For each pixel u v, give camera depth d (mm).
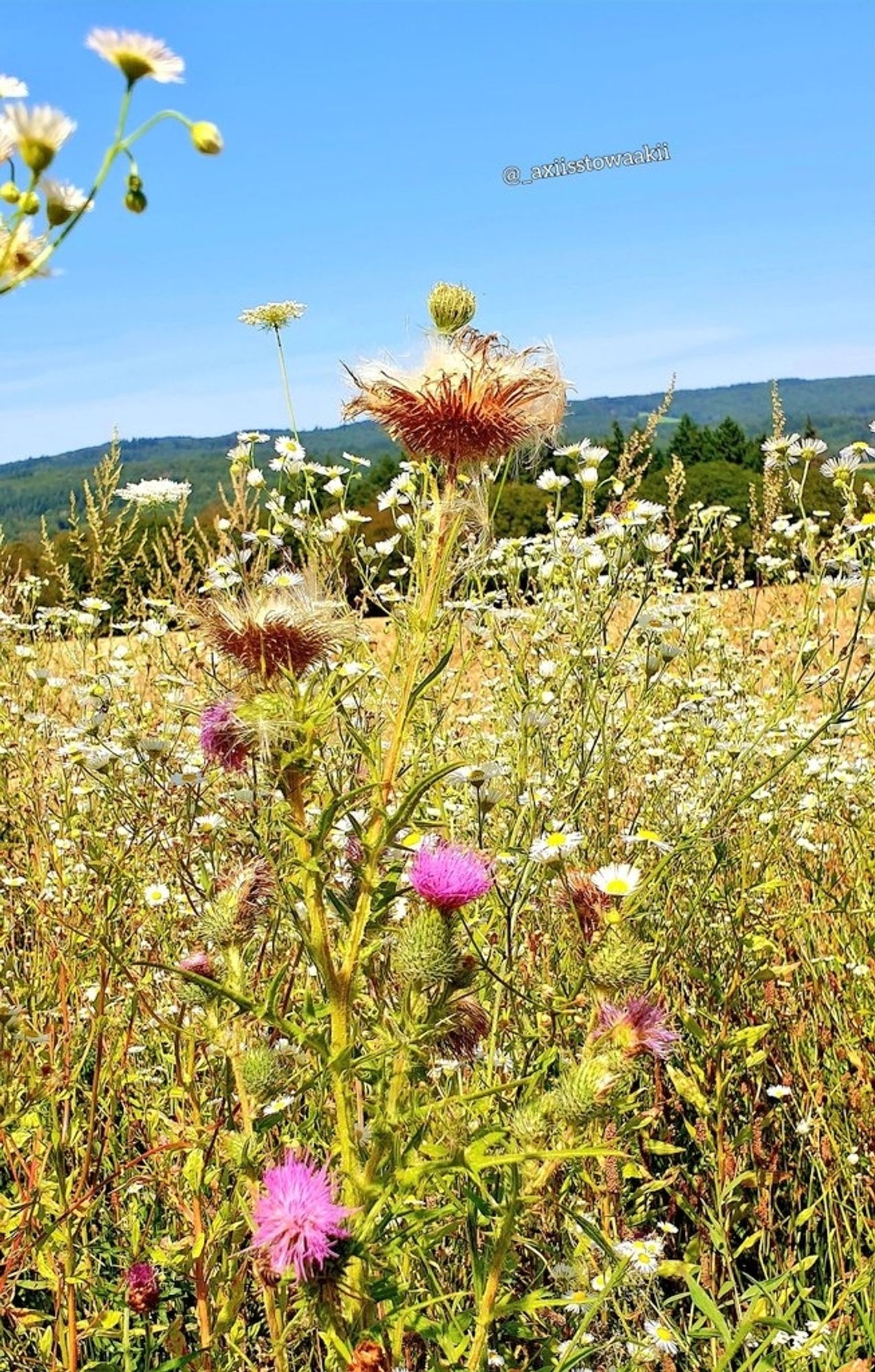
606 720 829
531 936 669
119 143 332
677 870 700
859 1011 748
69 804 766
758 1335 545
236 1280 481
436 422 428
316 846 392
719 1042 637
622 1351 530
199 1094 576
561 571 941
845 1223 618
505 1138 402
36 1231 526
